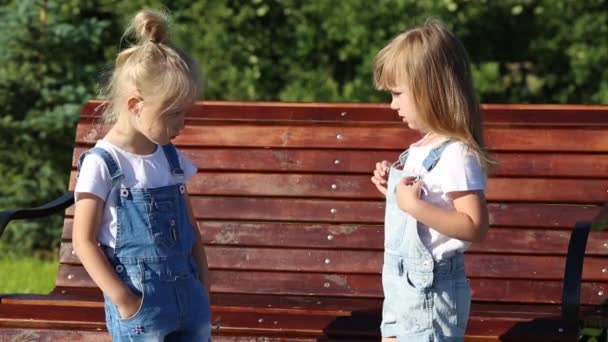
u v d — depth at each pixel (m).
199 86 4.41
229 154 5.83
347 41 11.11
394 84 4.45
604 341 5.68
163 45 4.40
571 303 4.78
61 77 10.55
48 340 5.11
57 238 10.28
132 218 4.35
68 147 10.30
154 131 4.34
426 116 4.35
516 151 5.63
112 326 4.39
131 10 10.81
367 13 10.66
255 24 11.03
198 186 5.82
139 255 4.34
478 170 4.31
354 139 5.75
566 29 11.33
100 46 11.11
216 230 5.77
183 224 4.49
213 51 10.78
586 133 5.62
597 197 5.55
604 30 11.20
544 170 5.60
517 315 5.02
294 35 11.10
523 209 5.57
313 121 5.80
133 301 4.30
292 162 5.78
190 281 4.46
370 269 5.62
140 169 4.39
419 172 4.41
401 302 4.43
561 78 11.51
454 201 4.32
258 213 5.75
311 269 5.66
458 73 4.38
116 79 4.37
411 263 4.40
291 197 5.75
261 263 5.70
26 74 10.34
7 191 10.12
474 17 11.09
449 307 4.39
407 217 4.42
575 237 4.88
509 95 11.41
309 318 5.04
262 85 11.05
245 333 5.05
